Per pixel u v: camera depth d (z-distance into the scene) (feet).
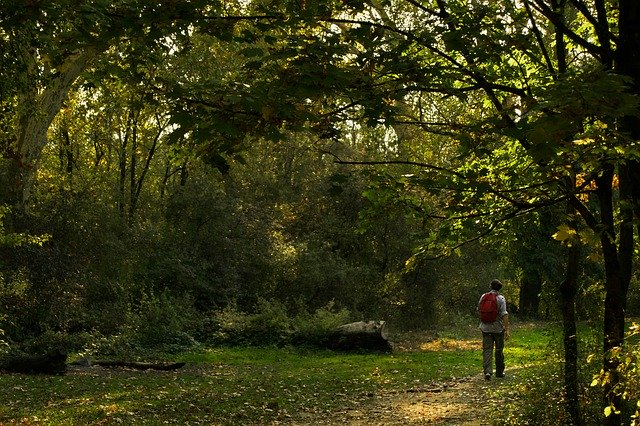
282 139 16.53
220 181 102.42
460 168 24.38
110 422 34.27
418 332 95.25
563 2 22.47
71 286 73.15
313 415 38.73
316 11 18.83
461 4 22.93
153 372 56.70
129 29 18.01
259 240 92.84
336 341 73.10
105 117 110.63
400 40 19.97
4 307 67.72
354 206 102.17
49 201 78.33
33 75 41.86
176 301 79.71
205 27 18.71
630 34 18.89
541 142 14.64
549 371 31.24
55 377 51.01
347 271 94.12
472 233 25.72
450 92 19.65
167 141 16.51
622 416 22.63
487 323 49.19
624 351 16.80
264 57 17.81
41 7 17.02
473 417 35.45
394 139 107.04
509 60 26.78
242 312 81.71
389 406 41.29
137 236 87.45
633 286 47.44
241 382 50.55
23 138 75.77
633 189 18.74
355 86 18.61
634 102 14.80
